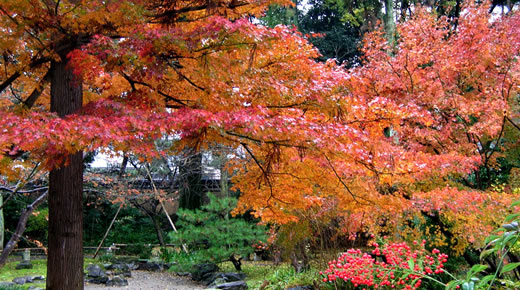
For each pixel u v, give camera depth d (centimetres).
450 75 809
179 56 468
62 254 511
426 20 843
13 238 598
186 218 1414
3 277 1230
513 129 835
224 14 527
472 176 1023
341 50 1862
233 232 1314
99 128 378
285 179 582
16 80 601
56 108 523
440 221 790
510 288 328
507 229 187
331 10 1864
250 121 419
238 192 1900
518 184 827
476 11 766
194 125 421
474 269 199
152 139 425
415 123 793
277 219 662
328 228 852
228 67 458
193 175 1798
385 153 525
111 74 630
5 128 354
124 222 2128
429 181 743
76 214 525
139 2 445
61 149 395
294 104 511
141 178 1630
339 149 458
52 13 450
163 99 506
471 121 842
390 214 723
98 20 452
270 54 498
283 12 1678
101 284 1261
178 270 1377
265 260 1599
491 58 735
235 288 1080
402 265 373
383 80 806
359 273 412
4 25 443
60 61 519
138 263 1552
